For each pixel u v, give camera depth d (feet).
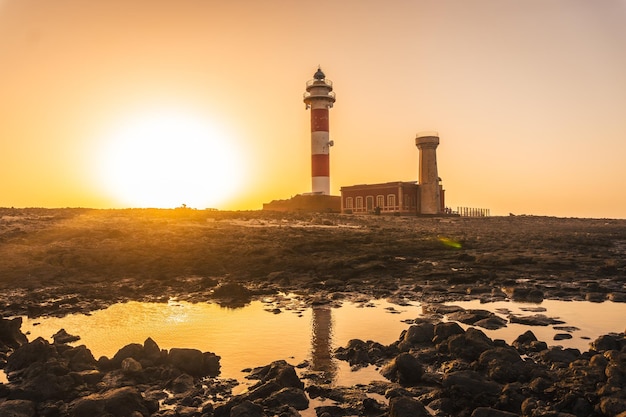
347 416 26.32
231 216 186.09
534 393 27.63
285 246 108.27
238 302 63.16
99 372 31.81
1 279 76.84
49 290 70.44
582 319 49.88
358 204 258.16
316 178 271.49
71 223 143.95
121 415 25.61
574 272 84.33
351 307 58.65
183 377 31.42
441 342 37.96
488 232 171.32
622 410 24.23
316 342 42.22
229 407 26.27
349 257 96.99
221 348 40.81
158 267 89.15
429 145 253.03
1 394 28.78
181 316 54.34
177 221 162.61
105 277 82.58
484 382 28.89
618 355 32.07
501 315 52.24
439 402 27.40
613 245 136.77
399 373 31.81
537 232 185.57
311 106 272.51
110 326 49.52
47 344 35.40
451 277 77.25
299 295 67.77
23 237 114.42
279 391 28.37
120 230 128.16
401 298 63.93
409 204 249.55
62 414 26.35
